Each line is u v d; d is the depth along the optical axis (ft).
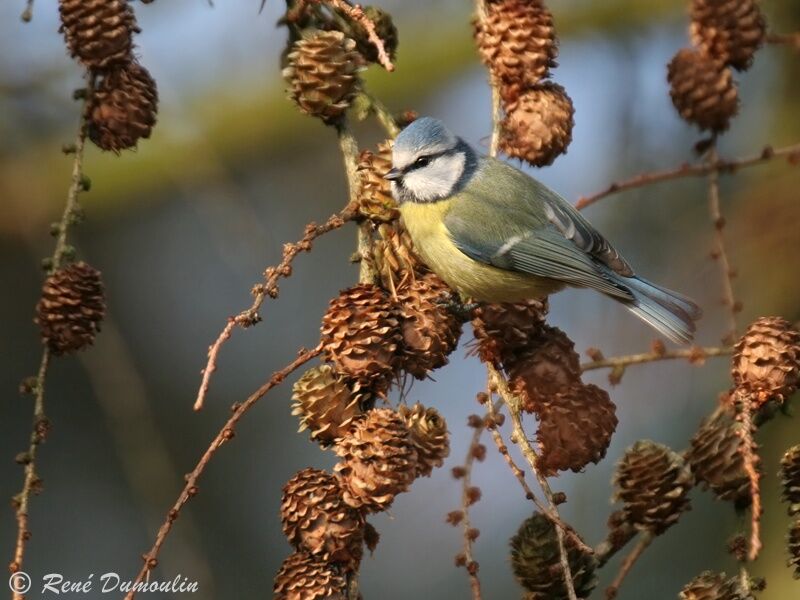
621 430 33.01
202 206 36.35
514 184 28.55
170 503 30.94
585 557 21.34
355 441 19.24
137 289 40.55
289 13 23.79
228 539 37.81
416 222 27.17
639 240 34.88
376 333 19.90
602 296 33.01
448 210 27.40
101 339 30.89
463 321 21.83
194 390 39.83
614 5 38.88
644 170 35.40
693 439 22.15
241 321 18.85
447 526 37.09
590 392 21.36
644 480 21.76
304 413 19.90
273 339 40.83
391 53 24.38
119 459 38.14
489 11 24.20
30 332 38.63
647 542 21.86
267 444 39.55
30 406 38.22
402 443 19.20
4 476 37.47
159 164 38.96
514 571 21.38
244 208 35.63
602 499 32.50
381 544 37.29
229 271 41.39
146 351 39.93
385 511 19.38
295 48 22.95
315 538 19.20
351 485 19.19
